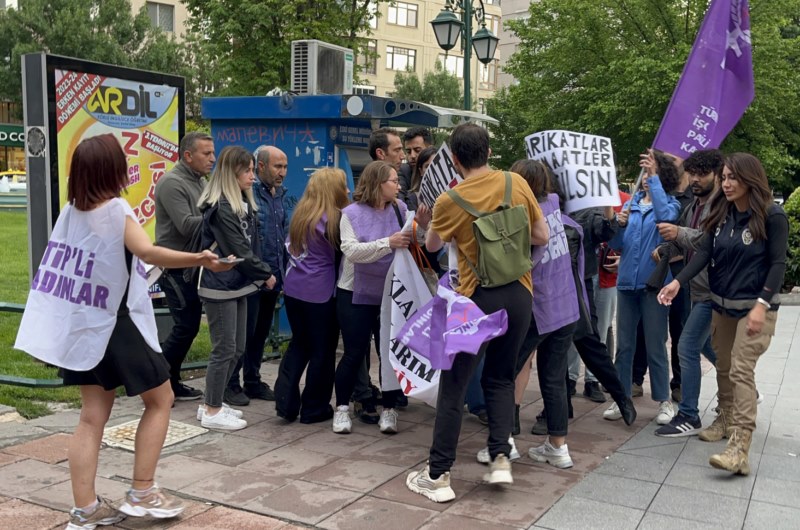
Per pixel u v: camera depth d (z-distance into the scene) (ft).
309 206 16.17
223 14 62.64
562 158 15.47
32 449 14.62
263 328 18.75
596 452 15.30
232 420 16.34
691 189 17.06
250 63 64.28
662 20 76.48
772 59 71.10
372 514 12.11
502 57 195.52
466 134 12.73
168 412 11.82
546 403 14.42
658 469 14.32
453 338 11.96
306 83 24.36
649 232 17.06
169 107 22.09
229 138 24.81
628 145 78.23
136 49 127.44
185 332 17.74
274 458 14.61
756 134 73.67
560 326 13.91
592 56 80.59
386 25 169.27
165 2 150.82
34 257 19.33
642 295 17.13
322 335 16.57
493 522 11.86
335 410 16.96
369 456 14.82
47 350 10.74
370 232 15.61
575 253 15.33
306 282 16.21
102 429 11.44
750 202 13.78
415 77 148.46
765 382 21.29
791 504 12.69
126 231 10.72
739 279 14.10
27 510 11.98
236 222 15.51
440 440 12.69
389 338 15.74
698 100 17.17
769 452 15.30
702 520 12.02
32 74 18.71
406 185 19.36
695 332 16.15
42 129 18.76
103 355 10.73
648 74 69.67
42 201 19.01
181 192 17.01
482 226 12.21
